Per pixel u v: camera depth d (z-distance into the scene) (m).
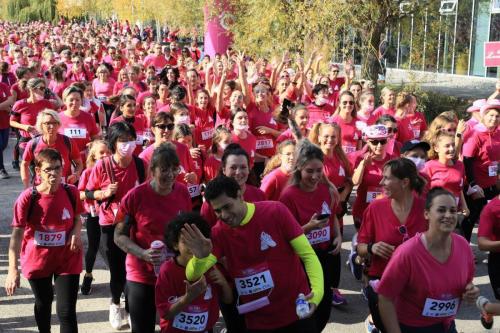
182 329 4.12
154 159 4.64
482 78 25.44
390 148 7.32
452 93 21.14
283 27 17.80
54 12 68.88
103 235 5.93
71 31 41.59
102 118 10.84
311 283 4.00
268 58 18.77
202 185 7.23
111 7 47.78
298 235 4.05
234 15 23.53
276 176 5.67
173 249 3.92
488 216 5.23
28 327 6.02
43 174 4.92
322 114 10.41
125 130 5.79
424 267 3.84
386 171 4.74
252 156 8.49
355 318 6.29
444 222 3.75
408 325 3.98
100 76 13.63
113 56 19.34
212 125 10.05
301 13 16.56
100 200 5.84
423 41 17.08
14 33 37.84
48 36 36.59
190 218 3.86
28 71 11.88
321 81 12.46
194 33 32.38
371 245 4.86
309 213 5.13
